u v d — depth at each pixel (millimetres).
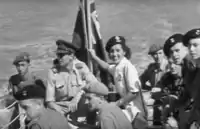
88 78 7074
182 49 6598
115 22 30312
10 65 21047
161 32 28047
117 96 7027
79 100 6906
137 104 6699
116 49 6855
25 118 7430
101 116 5777
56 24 30562
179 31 28344
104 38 26688
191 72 5531
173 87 6844
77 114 6891
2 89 16156
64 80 6949
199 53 5508
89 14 8141
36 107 5211
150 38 26766
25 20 31266
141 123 6559
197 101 5527
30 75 8227
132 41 26047
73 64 7137
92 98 5957
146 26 29328
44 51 22688
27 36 27281
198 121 5574
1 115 8133
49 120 5188
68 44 6926
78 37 8148
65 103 6875
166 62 8570
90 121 6898
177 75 6785
